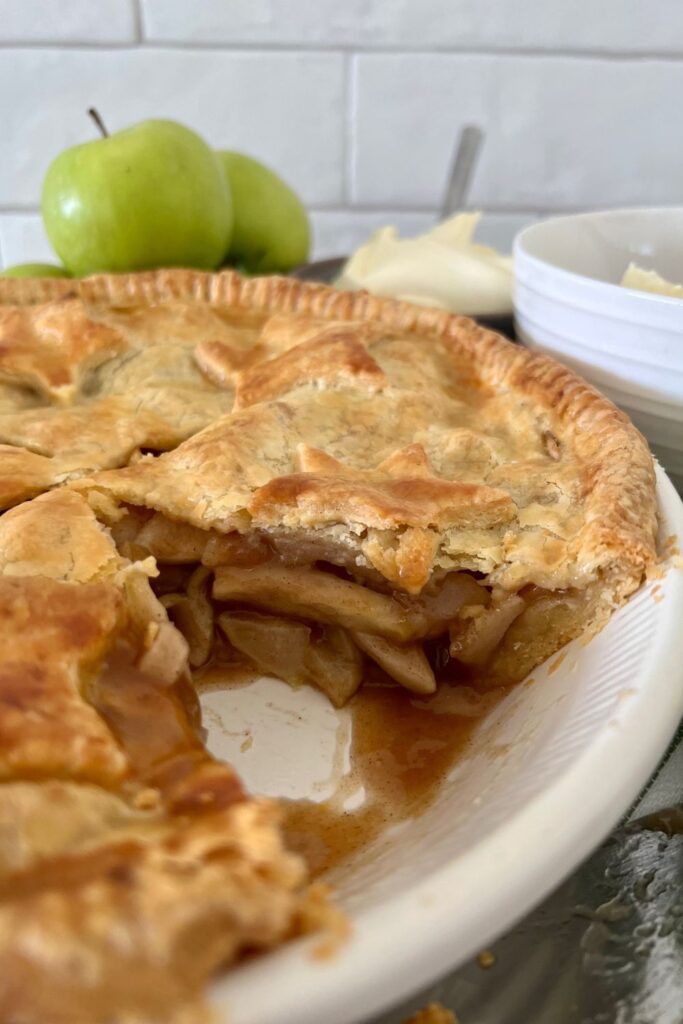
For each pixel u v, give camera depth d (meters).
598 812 0.20
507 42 0.53
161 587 0.33
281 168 0.57
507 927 0.19
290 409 0.35
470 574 0.32
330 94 0.55
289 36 0.54
